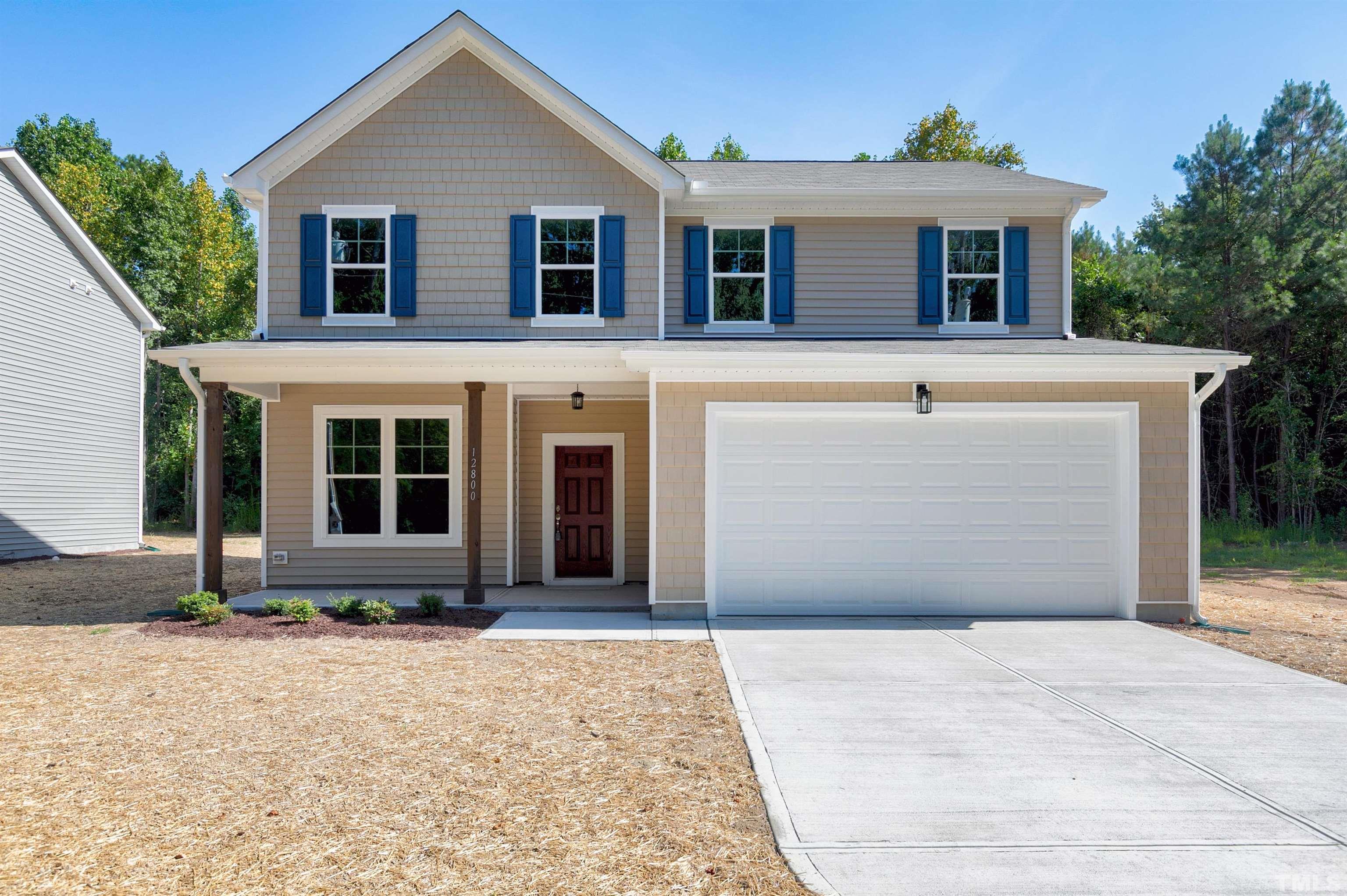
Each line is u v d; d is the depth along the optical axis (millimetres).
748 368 9906
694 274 12719
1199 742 5539
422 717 6023
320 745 5398
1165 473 10062
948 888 3625
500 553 12664
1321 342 24016
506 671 7441
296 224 12133
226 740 5492
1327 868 3809
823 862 3848
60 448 19078
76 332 19625
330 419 12539
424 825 4188
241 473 30781
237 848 3932
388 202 12164
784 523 10180
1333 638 9031
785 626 9539
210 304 33594
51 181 33531
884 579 10180
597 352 9828
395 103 12195
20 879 3629
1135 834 4152
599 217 12188
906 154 31484
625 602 10914
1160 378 10078
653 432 10039
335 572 12492
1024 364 9750
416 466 12609
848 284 12844
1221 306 22891
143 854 3865
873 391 10133
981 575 10188
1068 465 10195
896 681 7078
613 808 4418
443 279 12117
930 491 10219
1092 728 5824
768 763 5113
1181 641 8789
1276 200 22891
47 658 7926
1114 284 26750
